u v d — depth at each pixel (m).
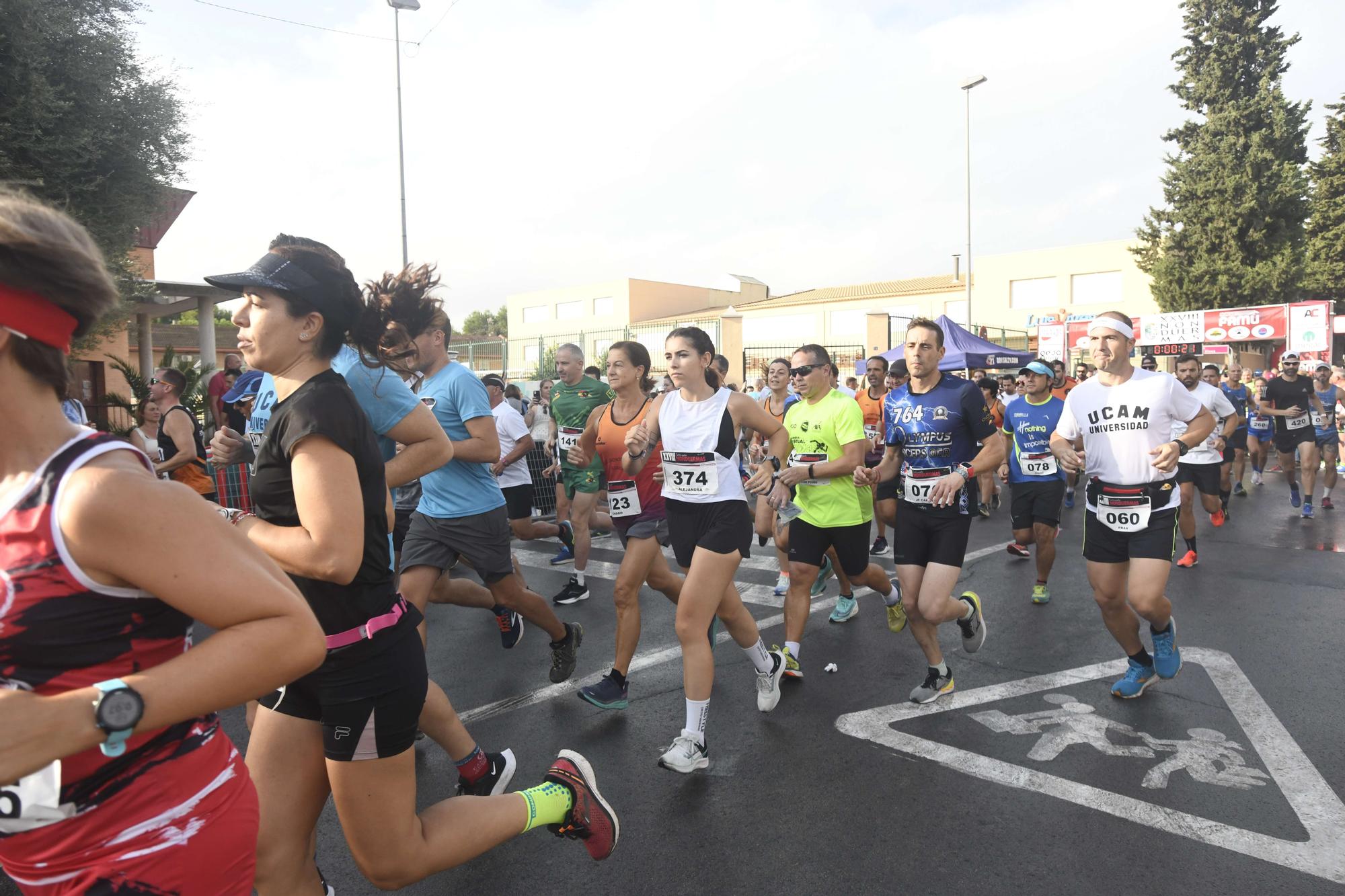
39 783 1.07
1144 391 3.93
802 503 4.52
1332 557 7.32
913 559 4.17
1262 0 31.95
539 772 3.49
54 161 10.48
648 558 4.14
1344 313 36.28
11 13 10.07
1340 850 2.76
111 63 11.01
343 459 1.81
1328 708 3.96
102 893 1.18
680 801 3.21
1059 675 4.51
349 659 1.89
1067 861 2.74
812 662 4.85
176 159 11.88
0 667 1.10
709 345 3.73
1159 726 3.79
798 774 3.41
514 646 5.18
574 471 6.38
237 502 3.62
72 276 1.14
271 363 1.92
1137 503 3.92
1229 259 31.81
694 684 3.48
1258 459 12.18
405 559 3.94
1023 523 6.43
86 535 1.09
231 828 1.31
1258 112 31.59
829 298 48.28
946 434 4.06
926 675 4.52
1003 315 41.78
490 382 8.40
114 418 16.45
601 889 2.66
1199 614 5.60
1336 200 36.16
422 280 3.79
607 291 53.41
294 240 2.03
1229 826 2.93
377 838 1.98
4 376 1.11
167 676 1.10
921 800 3.18
